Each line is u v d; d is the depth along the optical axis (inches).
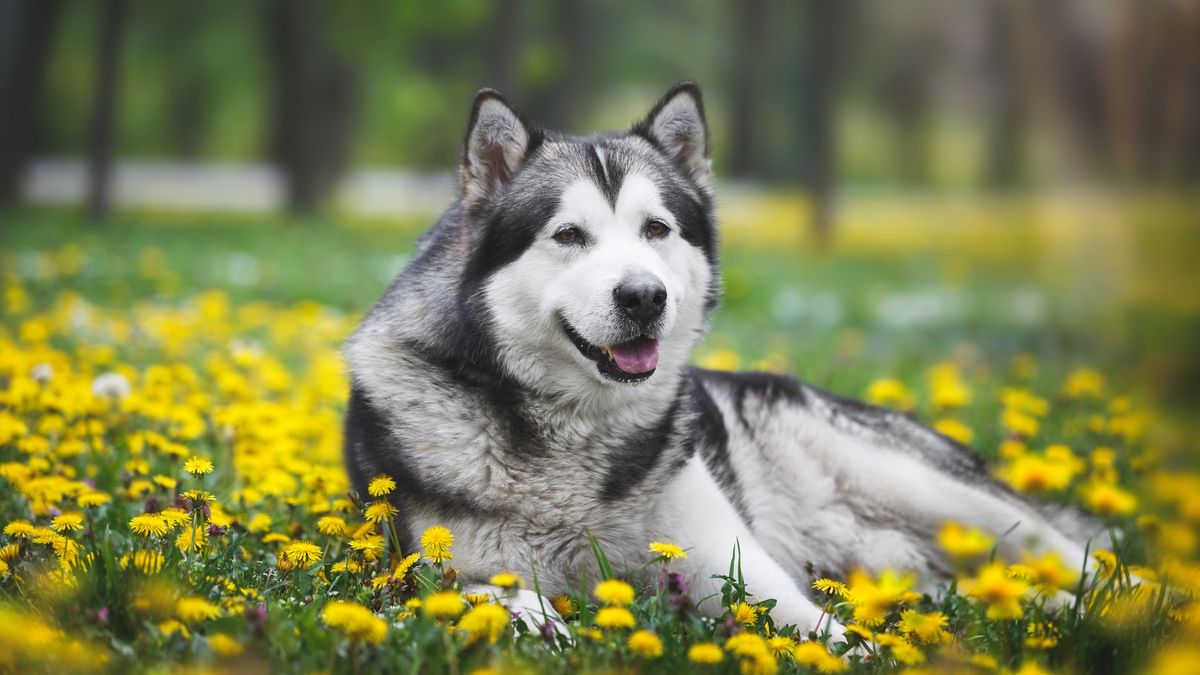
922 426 216.8
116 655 120.3
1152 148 941.2
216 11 1422.2
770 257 1000.9
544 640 131.9
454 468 159.2
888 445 207.5
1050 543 197.2
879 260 1086.4
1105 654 134.7
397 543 155.9
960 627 153.3
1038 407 274.4
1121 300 676.1
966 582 171.6
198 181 1699.1
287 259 713.0
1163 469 264.4
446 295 167.8
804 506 202.5
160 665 116.9
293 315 430.3
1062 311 633.6
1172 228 855.1
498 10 1083.9
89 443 213.8
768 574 160.6
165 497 182.4
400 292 175.0
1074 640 136.0
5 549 146.0
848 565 203.8
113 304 455.5
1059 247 1088.2
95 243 703.7
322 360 322.0
